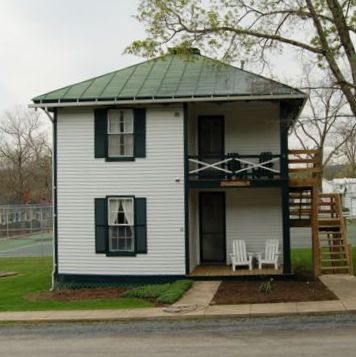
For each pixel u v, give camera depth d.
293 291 16.25
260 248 20.75
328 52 17.53
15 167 73.06
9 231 46.47
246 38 17.78
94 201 19.53
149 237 19.22
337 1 17.02
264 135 20.56
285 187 18.84
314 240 19.12
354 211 54.62
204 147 20.86
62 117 19.75
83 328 13.18
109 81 20.61
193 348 10.59
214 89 19.16
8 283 21.17
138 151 19.31
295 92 18.38
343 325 12.16
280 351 10.02
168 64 22.19
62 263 19.67
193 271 19.56
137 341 11.50
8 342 11.98
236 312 13.70
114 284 19.30
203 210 21.23
